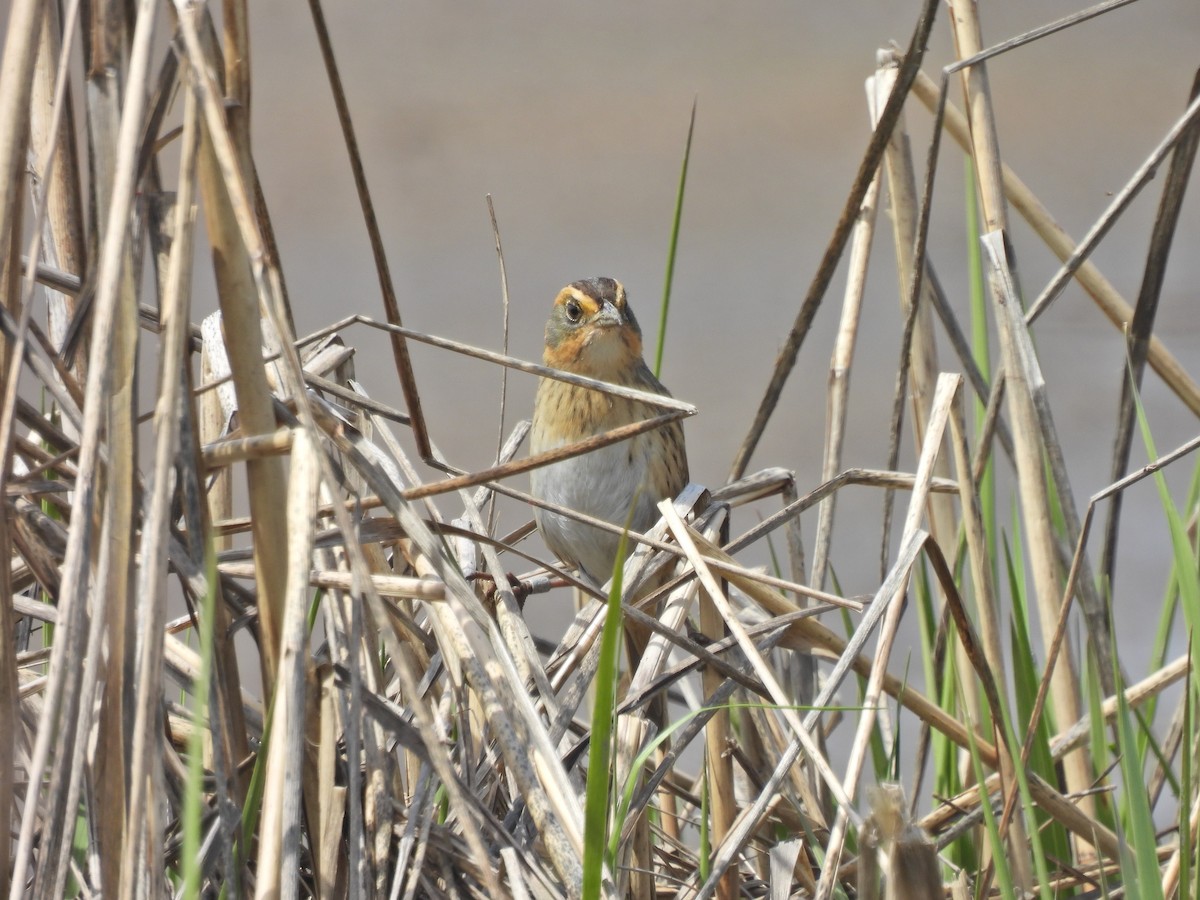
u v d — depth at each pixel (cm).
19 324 616
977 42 989
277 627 674
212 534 565
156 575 574
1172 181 952
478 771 780
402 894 714
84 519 582
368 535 740
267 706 683
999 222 982
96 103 608
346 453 696
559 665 856
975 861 920
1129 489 1886
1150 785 935
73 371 791
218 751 657
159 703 603
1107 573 997
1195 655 741
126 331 602
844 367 1027
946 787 968
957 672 920
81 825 706
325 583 683
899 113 907
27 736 734
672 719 1106
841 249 948
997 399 959
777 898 784
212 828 682
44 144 826
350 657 632
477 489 1040
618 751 781
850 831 873
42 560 704
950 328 1066
